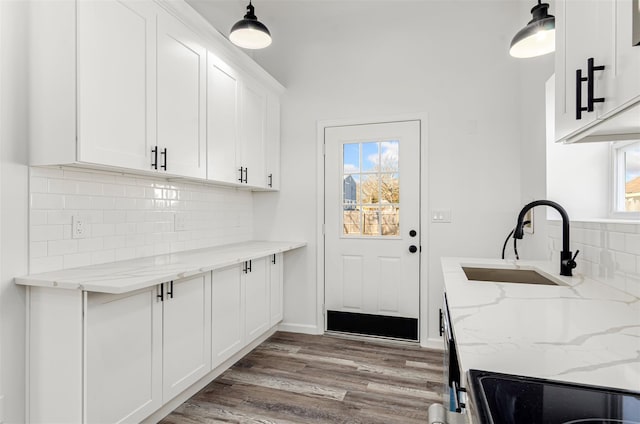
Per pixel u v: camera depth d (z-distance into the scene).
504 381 0.57
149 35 1.78
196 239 2.60
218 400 2.06
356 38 3.13
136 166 1.70
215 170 2.33
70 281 1.39
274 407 1.99
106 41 1.54
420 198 2.94
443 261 2.01
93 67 1.48
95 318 1.42
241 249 2.60
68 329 1.40
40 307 1.45
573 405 0.50
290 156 3.32
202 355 2.08
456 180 2.85
